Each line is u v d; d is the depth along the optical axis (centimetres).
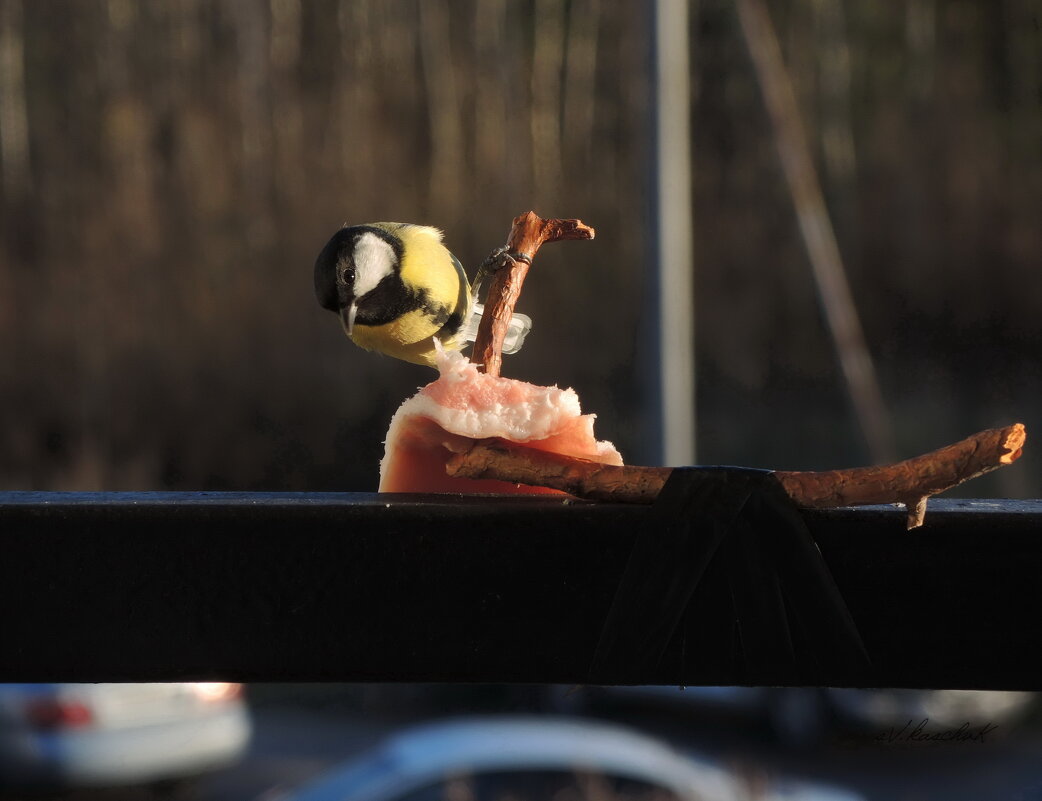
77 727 1296
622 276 3117
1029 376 3166
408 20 3675
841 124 3638
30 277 3044
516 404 165
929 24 3838
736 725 1326
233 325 2930
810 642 151
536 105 3631
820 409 3048
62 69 3578
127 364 2858
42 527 158
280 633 159
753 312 3272
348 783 988
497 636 157
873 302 3375
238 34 3600
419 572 158
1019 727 1170
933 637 154
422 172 3472
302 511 158
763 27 1662
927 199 3500
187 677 159
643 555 154
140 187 3294
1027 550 152
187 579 159
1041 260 3344
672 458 1012
